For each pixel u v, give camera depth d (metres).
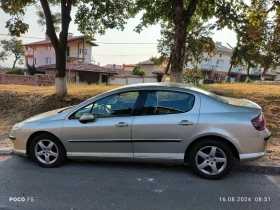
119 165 4.62
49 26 8.73
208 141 3.96
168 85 4.32
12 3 7.82
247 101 4.61
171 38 19.72
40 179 4.07
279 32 7.57
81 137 4.33
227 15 8.65
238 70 55.97
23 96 10.02
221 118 3.91
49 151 4.52
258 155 3.90
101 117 4.30
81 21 10.51
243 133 3.85
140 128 4.09
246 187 3.79
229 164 3.96
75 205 3.31
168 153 4.10
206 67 51.97
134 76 38.16
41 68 37.25
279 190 3.71
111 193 3.62
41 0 8.41
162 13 9.52
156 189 3.73
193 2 8.48
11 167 4.56
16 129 4.67
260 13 8.14
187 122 3.96
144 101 4.21
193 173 4.27
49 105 8.94
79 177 4.14
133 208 3.23
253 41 8.94
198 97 4.11
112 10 10.11
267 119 7.13
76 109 4.46
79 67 32.56
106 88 11.78
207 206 3.28
